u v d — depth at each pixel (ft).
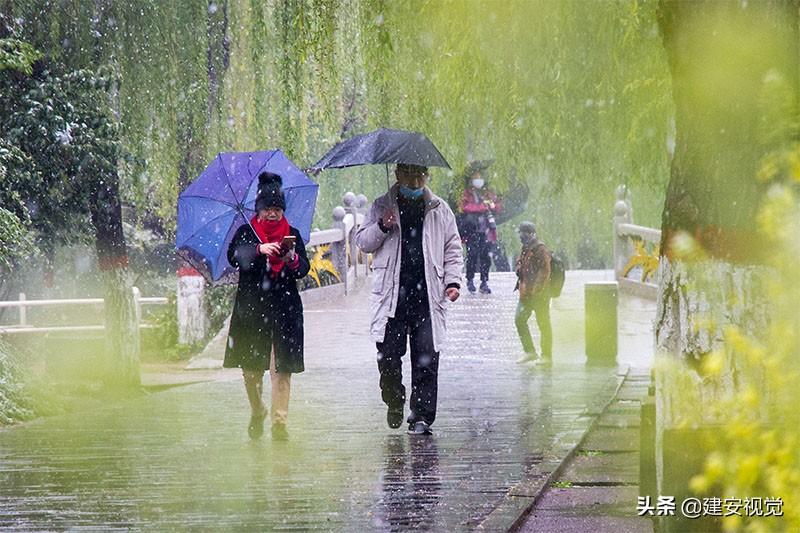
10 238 136.77
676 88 49.47
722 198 47.80
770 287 40.06
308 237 98.58
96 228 150.61
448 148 99.35
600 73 91.25
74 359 170.71
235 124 143.84
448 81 92.12
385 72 94.27
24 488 75.41
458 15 89.66
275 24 133.08
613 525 61.52
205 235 95.55
